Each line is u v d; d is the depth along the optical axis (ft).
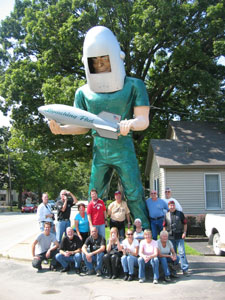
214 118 57.41
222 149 49.75
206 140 52.29
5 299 17.20
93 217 23.81
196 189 46.83
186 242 38.11
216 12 51.31
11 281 21.01
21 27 69.82
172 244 22.34
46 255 24.07
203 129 55.62
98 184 25.41
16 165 142.82
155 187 57.93
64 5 58.08
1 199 227.61
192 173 47.19
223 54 53.52
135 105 24.30
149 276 21.97
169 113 73.05
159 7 50.70
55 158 69.92
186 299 16.85
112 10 55.62
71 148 63.57
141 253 20.88
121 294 17.93
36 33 58.34
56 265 24.14
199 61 57.36
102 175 25.27
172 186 46.83
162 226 24.91
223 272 23.27
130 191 24.66
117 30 57.72
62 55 57.67
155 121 73.72
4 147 140.67
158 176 53.98
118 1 54.70
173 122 57.67
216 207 46.93
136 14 53.06
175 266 22.76
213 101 61.62
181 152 49.21
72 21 54.60
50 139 60.49
